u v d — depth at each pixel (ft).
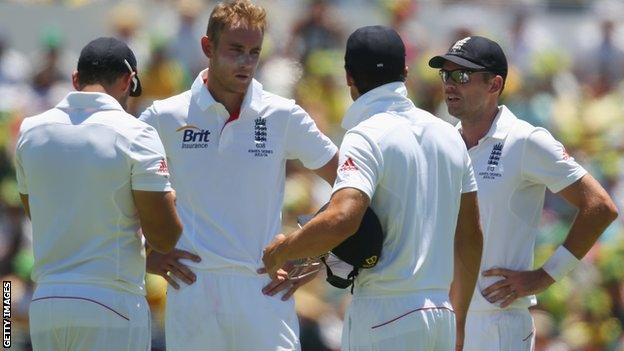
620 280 142.72
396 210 66.85
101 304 67.46
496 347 78.28
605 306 141.69
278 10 171.12
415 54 168.14
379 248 66.69
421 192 67.51
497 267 78.18
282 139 75.82
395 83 69.05
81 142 67.36
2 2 168.14
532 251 79.51
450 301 73.31
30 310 68.54
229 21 73.10
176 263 75.00
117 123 67.51
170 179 75.72
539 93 168.04
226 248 74.79
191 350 75.00
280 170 76.33
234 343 75.10
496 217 77.97
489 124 78.74
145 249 73.51
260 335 75.00
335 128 159.22
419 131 68.33
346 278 68.85
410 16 174.19
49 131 67.92
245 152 74.84
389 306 67.15
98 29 169.68
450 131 70.03
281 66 163.43
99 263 67.62
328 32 167.12
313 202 142.31
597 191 77.46
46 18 169.37
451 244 69.26
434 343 67.67
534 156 77.30
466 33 171.01
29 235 140.67
